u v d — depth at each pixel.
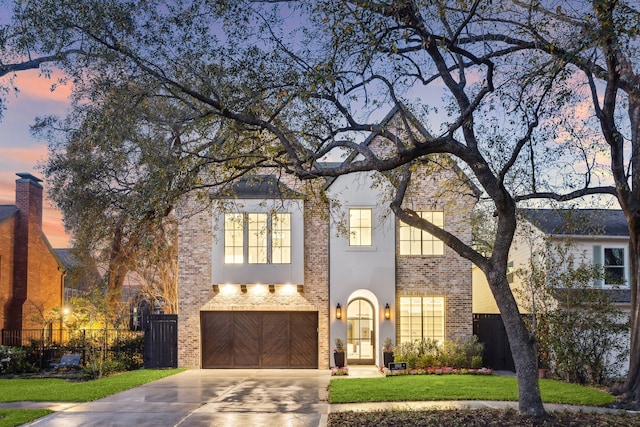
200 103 14.66
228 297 24.89
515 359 13.08
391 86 13.38
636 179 16.38
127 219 19.56
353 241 24.66
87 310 24.83
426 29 12.62
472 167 12.98
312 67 12.46
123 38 13.04
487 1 11.38
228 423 13.17
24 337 30.59
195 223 24.94
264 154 15.42
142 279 33.06
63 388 18.67
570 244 20.62
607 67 15.05
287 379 21.05
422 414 13.33
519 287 26.75
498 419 12.61
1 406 15.39
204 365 24.86
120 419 13.68
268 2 12.78
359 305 25.12
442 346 23.58
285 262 24.41
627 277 24.20
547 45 12.20
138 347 26.75
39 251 32.81
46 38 12.48
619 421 12.74
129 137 13.95
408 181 15.13
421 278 24.53
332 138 14.64
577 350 19.47
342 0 11.71
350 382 19.09
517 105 13.01
